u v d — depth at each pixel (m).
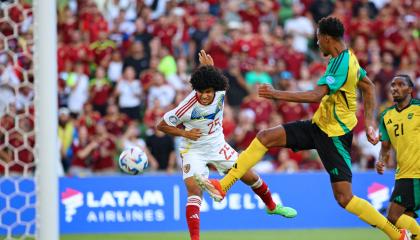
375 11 64.25
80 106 51.06
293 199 41.78
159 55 53.91
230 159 27.08
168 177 40.78
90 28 54.09
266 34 58.19
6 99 36.38
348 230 41.09
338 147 24.77
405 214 29.94
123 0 58.25
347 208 25.12
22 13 32.69
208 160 26.97
